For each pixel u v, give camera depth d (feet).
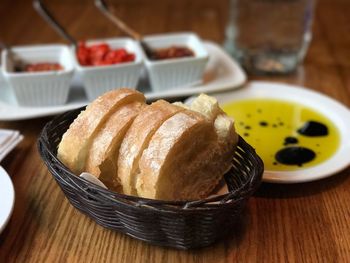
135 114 0.94
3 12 2.24
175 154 0.86
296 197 1.07
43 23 2.13
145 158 0.87
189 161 0.91
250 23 1.85
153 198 0.86
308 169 1.10
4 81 1.48
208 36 2.03
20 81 1.33
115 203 0.82
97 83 1.41
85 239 0.94
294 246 0.93
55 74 1.34
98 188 0.84
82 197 0.89
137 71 1.43
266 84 1.53
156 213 0.80
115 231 0.95
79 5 2.38
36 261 0.89
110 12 1.73
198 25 2.15
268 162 1.16
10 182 0.99
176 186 0.89
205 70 1.62
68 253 0.91
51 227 0.97
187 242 0.87
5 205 0.93
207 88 1.48
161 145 0.86
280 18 1.81
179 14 2.28
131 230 0.89
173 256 0.90
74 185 0.88
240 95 1.48
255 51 1.79
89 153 0.95
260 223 0.99
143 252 0.91
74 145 0.95
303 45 1.81
